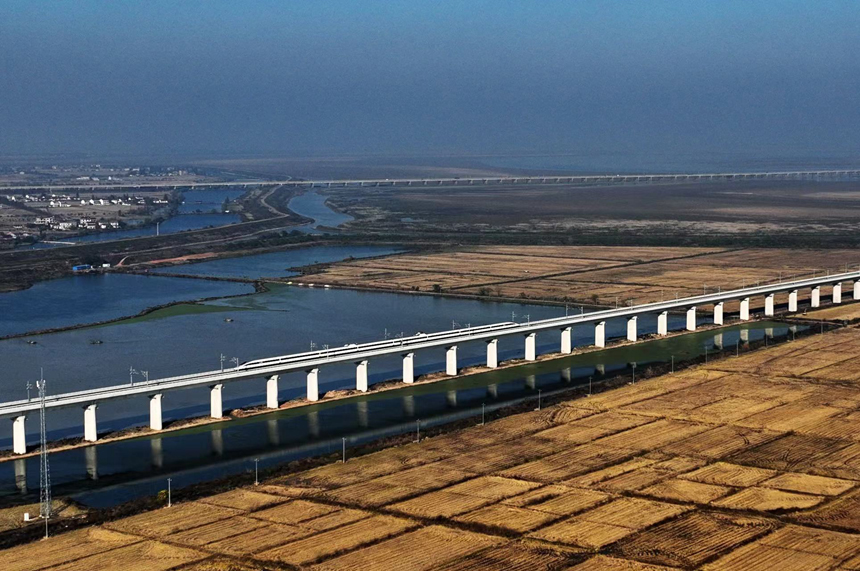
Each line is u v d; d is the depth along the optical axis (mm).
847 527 144500
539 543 139500
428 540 140875
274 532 144625
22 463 183375
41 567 134000
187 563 134625
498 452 180500
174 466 181000
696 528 144375
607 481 164125
